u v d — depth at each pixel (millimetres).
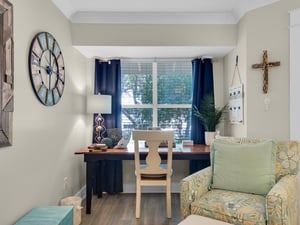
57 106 2676
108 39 3168
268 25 2703
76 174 3311
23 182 1973
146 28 3174
